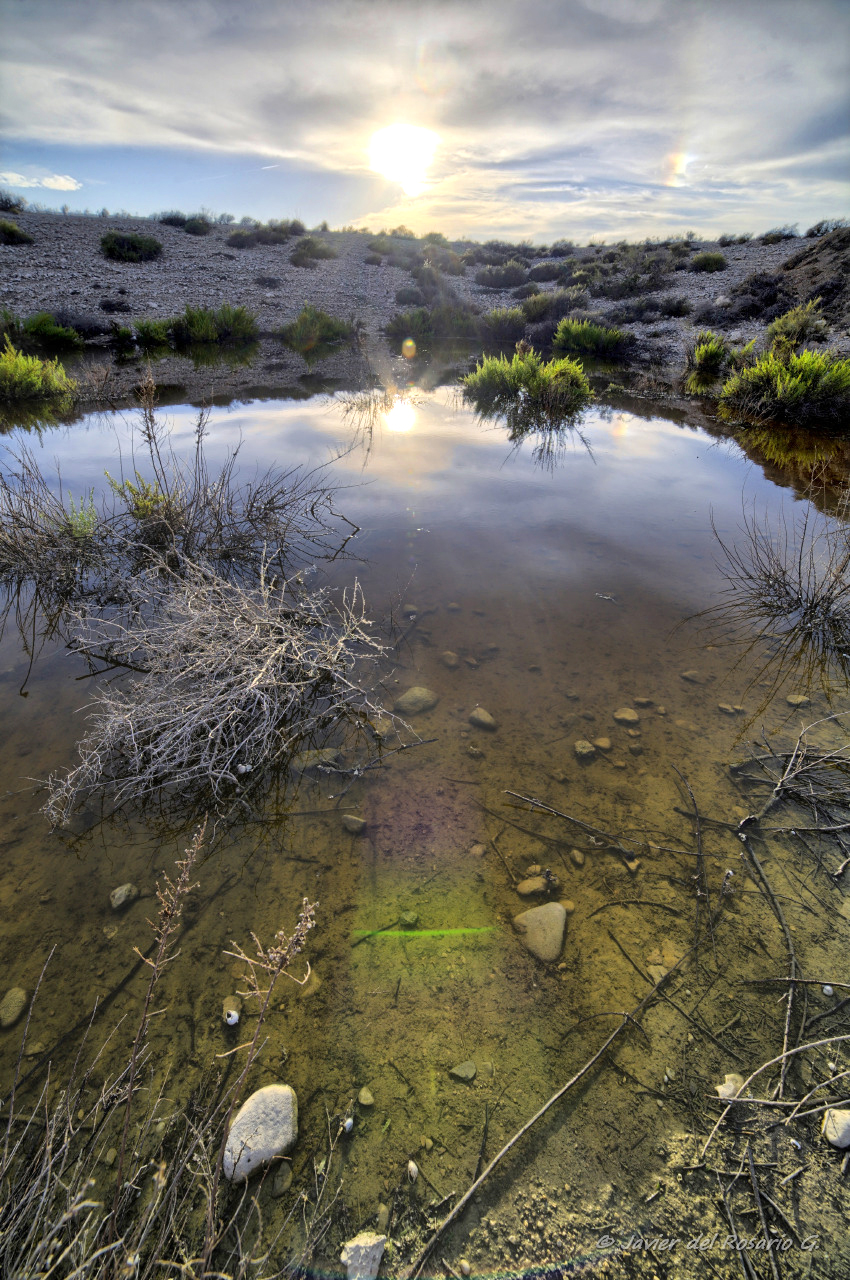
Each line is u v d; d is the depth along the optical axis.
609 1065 1.92
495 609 4.55
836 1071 1.89
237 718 3.22
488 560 5.33
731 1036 2.00
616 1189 1.65
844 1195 1.63
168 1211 1.55
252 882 2.53
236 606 3.64
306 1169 1.68
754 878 2.54
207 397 10.80
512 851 2.68
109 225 28.03
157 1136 1.72
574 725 3.42
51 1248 1.34
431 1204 1.61
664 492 7.07
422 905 2.45
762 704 3.59
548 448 8.74
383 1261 1.51
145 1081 1.86
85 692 3.61
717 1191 1.64
